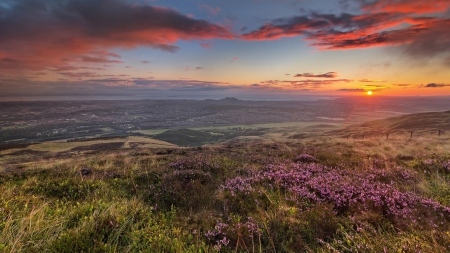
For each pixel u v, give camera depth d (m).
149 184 8.87
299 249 4.65
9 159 34.34
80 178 9.68
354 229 5.22
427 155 13.66
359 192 6.88
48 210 5.88
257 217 5.88
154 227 5.25
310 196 6.90
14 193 7.19
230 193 7.38
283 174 9.05
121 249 4.56
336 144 27.80
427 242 4.38
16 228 4.74
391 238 4.71
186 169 10.78
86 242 4.44
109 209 5.81
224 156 16.19
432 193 7.32
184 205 6.95
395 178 8.75
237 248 4.71
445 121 84.62
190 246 4.66
